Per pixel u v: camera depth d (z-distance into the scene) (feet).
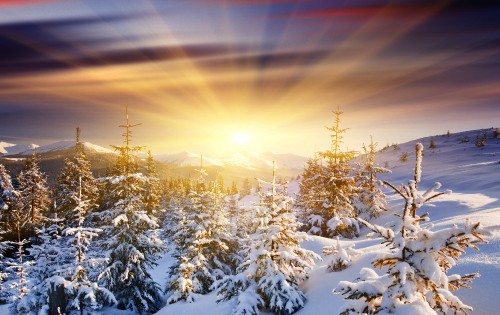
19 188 133.90
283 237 43.86
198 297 60.44
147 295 67.36
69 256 62.13
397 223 18.84
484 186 160.86
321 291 40.27
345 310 20.24
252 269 43.04
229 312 42.39
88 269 56.03
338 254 44.01
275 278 40.63
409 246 18.79
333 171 96.48
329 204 94.07
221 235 74.59
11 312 61.36
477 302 24.13
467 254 32.42
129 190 65.82
